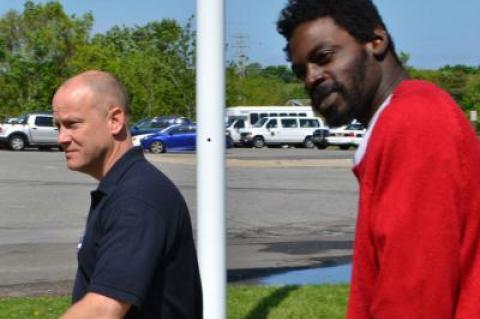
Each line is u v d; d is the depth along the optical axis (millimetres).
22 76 64125
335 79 2555
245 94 86312
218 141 6742
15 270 11672
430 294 2188
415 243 2197
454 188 2203
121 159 3285
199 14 6656
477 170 2256
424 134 2236
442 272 2184
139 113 63062
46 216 18359
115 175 3225
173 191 3240
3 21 74438
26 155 43750
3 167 34562
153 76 63812
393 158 2268
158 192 3170
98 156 3316
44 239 14836
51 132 49188
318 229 16766
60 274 11367
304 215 19172
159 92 63500
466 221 2244
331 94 2570
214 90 6699
